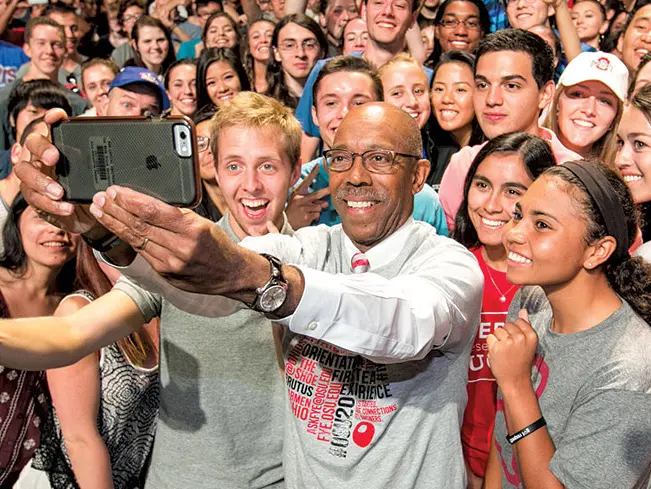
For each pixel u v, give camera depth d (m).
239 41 6.60
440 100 3.87
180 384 1.96
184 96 5.30
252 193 2.14
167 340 1.96
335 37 5.95
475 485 2.46
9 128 5.26
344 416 1.73
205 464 1.97
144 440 2.20
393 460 1.72
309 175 3.03
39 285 2.38
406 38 4.75
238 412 1.96
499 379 1.79
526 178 2.48
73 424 2.01
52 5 7.36
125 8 7.71
